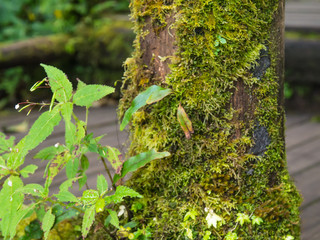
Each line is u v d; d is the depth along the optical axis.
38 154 1.44
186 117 1.32
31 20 5.46
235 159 1.39
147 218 1.47
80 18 4.99
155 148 1.41
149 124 1.45
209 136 1.39
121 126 1.33
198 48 1.34
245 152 1.41
